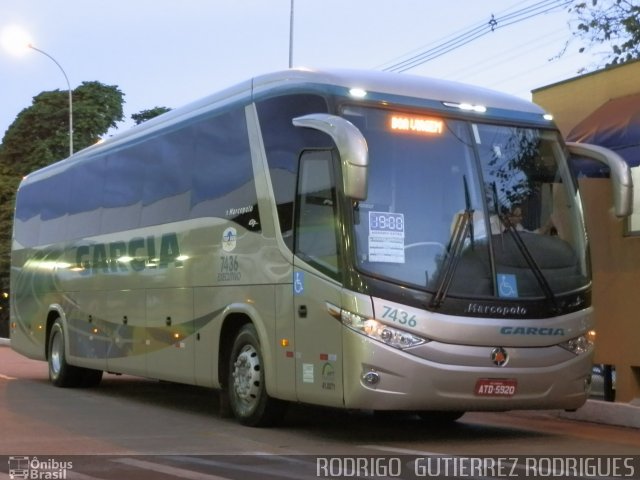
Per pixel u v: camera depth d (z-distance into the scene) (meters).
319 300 8.63
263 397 9.67
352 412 11.61
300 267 8.94
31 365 21.36
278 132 9.55
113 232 13.62
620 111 11.83
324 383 8.53
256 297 9.68
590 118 12.30
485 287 8.58
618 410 10.35
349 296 8.26
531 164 9.40
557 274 9.02
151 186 12.50
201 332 10.80
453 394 8.33
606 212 11.86
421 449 8.48
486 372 8.41
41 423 10.48
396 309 8.23
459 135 9.06
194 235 11.11
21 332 17.45
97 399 13.38
